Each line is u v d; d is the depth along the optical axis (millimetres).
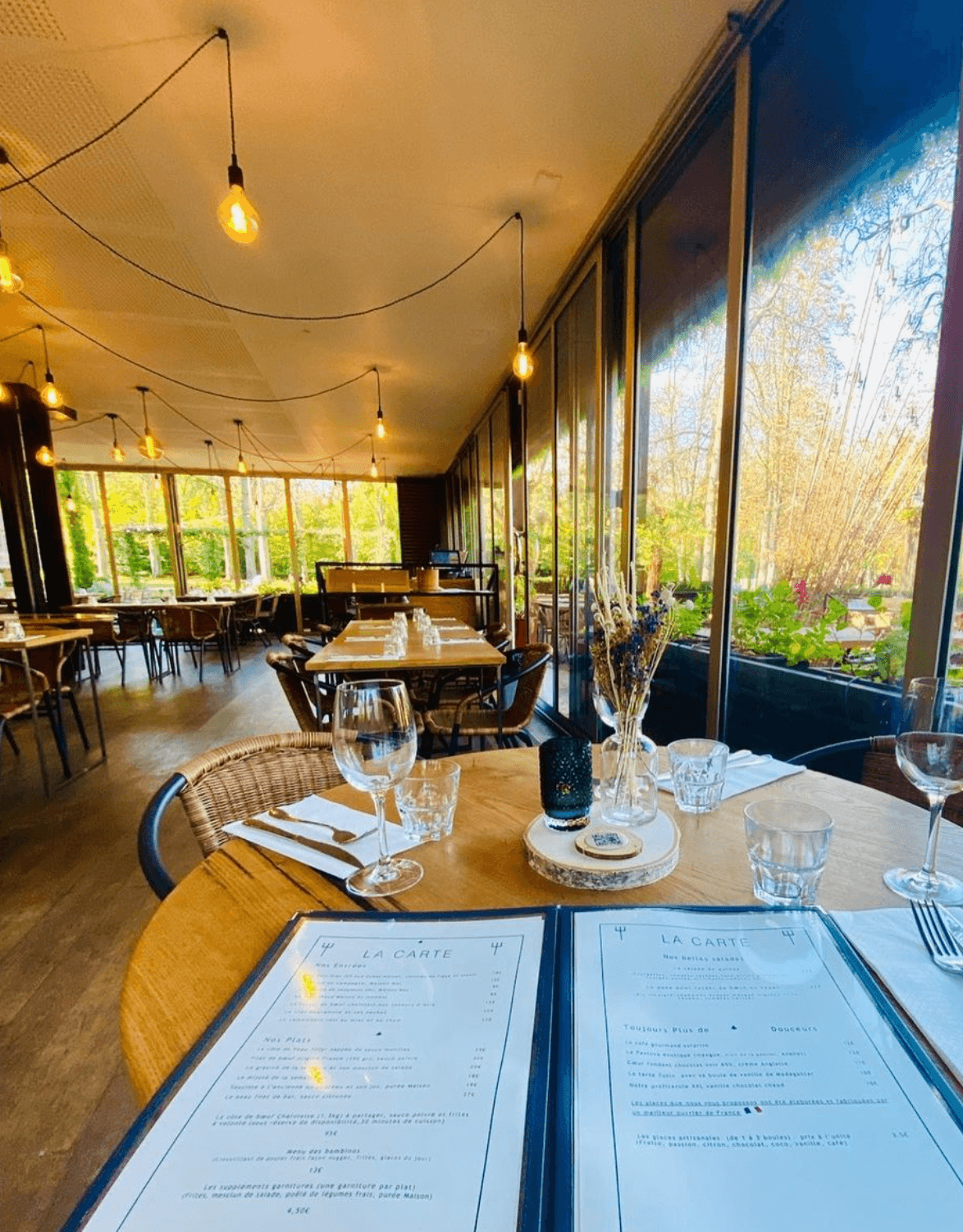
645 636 828
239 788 1070
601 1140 367
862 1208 325
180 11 1705
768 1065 421
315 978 523
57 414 5910
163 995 527
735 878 691
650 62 1849
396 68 1892
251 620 8445
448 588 6113
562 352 3596
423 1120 384
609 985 503
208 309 3785
